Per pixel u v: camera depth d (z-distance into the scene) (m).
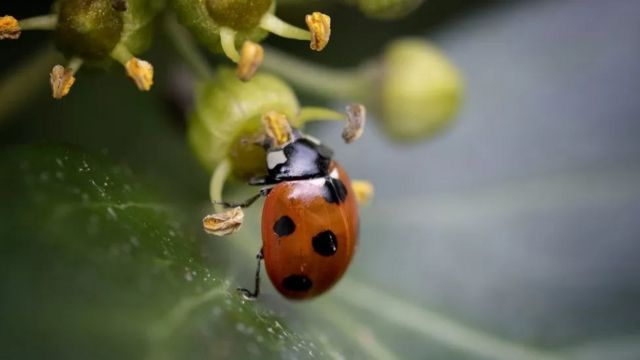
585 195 0.09
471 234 0.09
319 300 0.08
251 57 0.07
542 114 0.09
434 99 0.08
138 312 0.06
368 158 0.09
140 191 0.07
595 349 0.08
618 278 0.08
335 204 0.07
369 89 0.08
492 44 0.09
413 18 0.09
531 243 0.09
